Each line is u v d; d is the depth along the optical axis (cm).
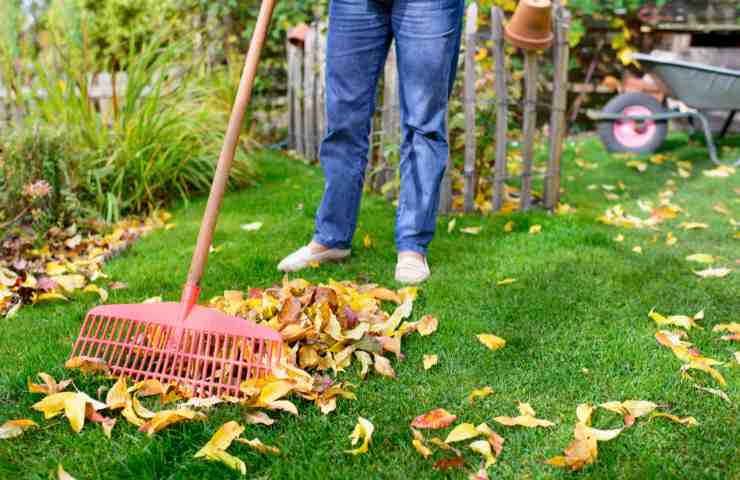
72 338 211
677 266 276
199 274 192
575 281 256
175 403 174
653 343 206
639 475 145
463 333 214
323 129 494
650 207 382
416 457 152
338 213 271
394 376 188
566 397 177
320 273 270
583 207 387
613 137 534
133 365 181
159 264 283
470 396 174
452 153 380
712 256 288
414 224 260
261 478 146
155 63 405
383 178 406
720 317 227
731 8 603
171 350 181
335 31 249
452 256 288
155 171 379
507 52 387
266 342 183
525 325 219
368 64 252
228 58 569
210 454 147
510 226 331
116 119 397
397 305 238
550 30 342
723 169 467
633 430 162
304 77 528
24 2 411
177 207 386
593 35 632
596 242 306
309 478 145
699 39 685
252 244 308
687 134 594
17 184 326
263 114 593
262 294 231
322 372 191
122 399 167
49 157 340
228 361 177
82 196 362
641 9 612
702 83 477
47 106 388
